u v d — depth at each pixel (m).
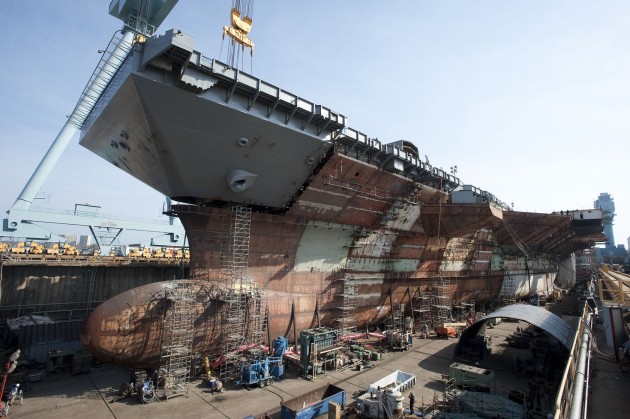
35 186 46.09
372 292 34.91
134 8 34.12
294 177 24.91
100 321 19.42
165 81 17.50
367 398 18.50
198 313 22.33
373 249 34.50
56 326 26.98
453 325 38.62
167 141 19.70
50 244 50.97
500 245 57.34
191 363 22.31
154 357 21.23
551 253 79.19
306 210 27.62
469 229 38.69
